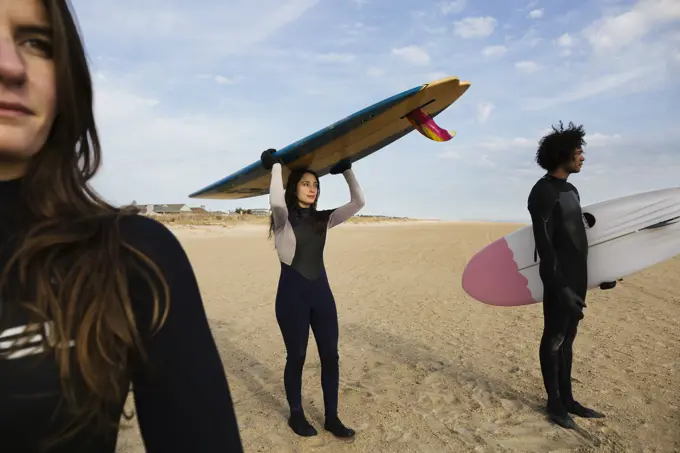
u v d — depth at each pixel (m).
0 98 0.50
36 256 0.50
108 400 0.53
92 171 0.62
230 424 0.59
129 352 0.55
